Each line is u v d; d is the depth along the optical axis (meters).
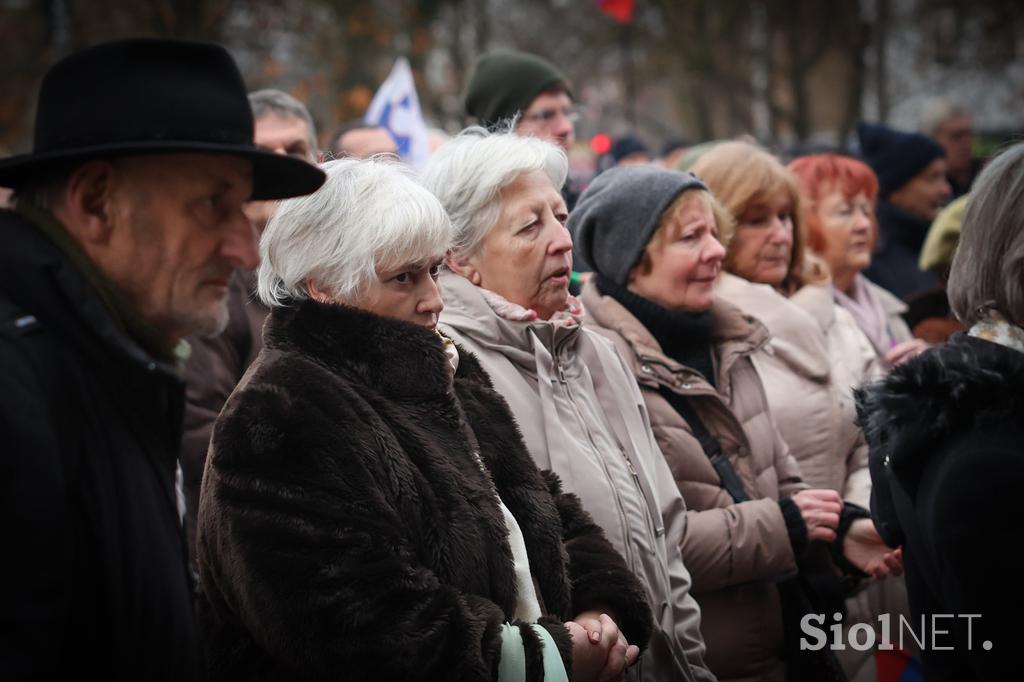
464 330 2.76
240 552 1.91
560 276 2.90
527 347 2.79
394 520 1.98
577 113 5.26
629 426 2.86
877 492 2.59
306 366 2.06
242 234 1.84
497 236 2.87
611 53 23.83
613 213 3.35
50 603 1.58
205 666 1.86
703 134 23.20
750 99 23.41
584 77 23.67
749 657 3.08
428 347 2.16
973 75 21.62
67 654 1.65
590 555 2.42
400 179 2.23
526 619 2.18
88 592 1.66
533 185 2.90
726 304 3.49
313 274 2.17
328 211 2.16
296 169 1.87
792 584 3.33
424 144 6.48
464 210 2.89
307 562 1.88
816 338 3.81
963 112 7.91
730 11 21.94
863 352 4.20
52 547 1.58
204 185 1.79
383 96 6.50
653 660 2.66
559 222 2.94
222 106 1.79
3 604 1.54
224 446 1.98
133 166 1.75
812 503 3.18
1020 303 2.20
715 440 3.20
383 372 2.12
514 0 23.48
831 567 3.39
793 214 4.16
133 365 1.71
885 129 6.25
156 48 1.75
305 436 1.96
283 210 2.20
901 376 2.22
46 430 1.60
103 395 1.71
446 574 2.04
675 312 3.32
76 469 1.65
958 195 7.93
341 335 2.11
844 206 4.67
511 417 2.42
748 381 3.43
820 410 3.73
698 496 3.10
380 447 2.03
